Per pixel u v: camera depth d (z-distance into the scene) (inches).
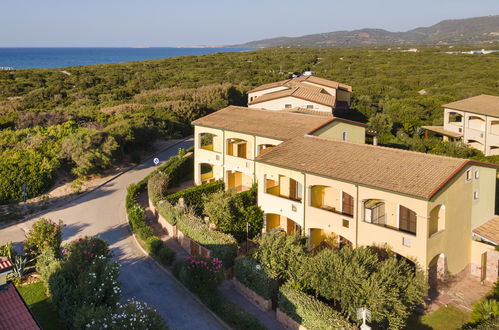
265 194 1166.3
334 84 2679.6
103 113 2332.7
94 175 1680.6
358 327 722.8
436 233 878.4
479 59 4960.6
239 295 912.3
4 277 574.6
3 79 3821.4
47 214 1344.7
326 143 1165.1
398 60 5187.0
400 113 2630.4
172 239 1161.4
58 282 790.5
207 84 3762.3
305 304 759.1
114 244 1138.7
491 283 952.9
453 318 832.9
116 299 768.9
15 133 1754.4
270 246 920.3
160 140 2292.1
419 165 946.1
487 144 1943.9
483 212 1021.8
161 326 693.3
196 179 1577.3
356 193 951.0
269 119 1457.9
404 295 757.3
